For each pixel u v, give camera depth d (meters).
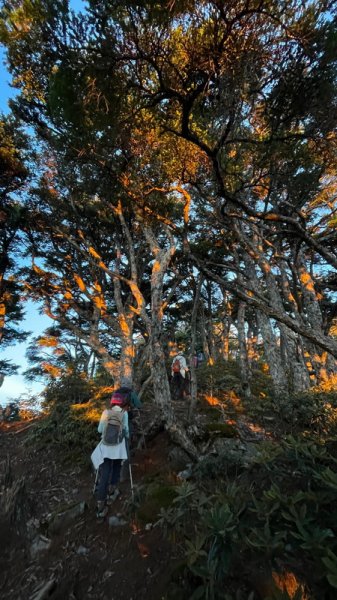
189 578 2.56
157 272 6.34
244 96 4.01
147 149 6.04
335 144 4.58
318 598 1.75
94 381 9.50
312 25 3.34
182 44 3.49
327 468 2.23
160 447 5.69
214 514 2.13
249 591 2.05
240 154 5.36
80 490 4.98
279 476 2.75
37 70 5.74
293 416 5.62
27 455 6.48
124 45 3.30
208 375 9.52
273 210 7.68
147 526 3.64
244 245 6.93
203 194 5.97
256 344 18.91
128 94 3.94
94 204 9.88
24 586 3.06
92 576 3.07
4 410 10.63
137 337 14.30
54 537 3.80
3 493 4.67
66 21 3.16
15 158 10.26
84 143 5.07
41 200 11.07
